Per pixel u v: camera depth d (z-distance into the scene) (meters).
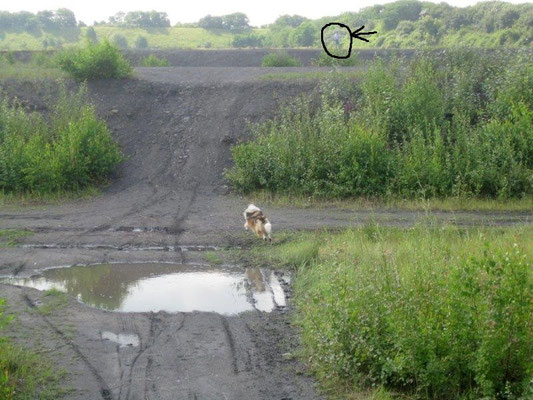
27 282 11.31
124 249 13.55
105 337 8.55
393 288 7.20
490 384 6.04
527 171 17.81
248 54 37.62
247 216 14.48
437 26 45.84
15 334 8.46
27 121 20.52
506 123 18.88
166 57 37.72
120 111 23.02
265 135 20.36
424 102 20.44
